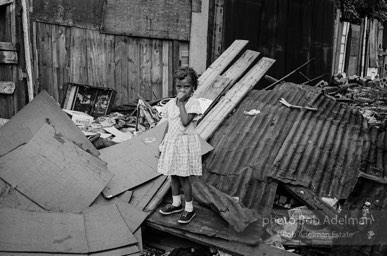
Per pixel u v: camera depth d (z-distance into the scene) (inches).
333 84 454.3
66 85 264.5
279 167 188.9
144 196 170.2
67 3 257.0
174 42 316.5
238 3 354.3
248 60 297.1
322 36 468.4
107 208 157.9
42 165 165.3
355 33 534.3
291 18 415.8
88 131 239.9
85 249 140.9
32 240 139.2
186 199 155.2
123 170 181.3
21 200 154.6
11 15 229.8
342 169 197.0
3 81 229.9
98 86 278.5
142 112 259.9
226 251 147.6
